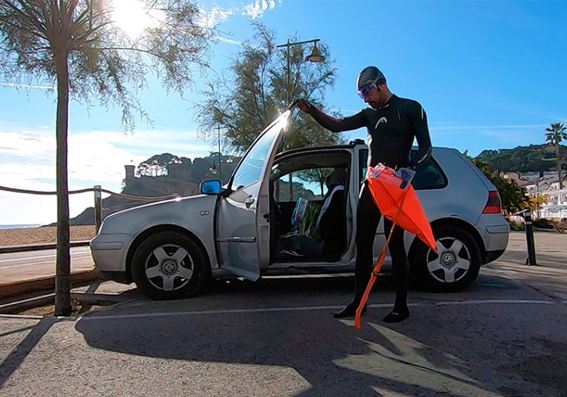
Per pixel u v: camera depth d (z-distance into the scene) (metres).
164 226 5.17
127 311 4.50
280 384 2.87
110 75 6.13
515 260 9.59
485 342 3.55
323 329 3.87
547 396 2.72
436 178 5.42
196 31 6.09
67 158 4.82
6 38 5.43
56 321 4.14
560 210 56.19
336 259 5.14
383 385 2.85
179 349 3.45
